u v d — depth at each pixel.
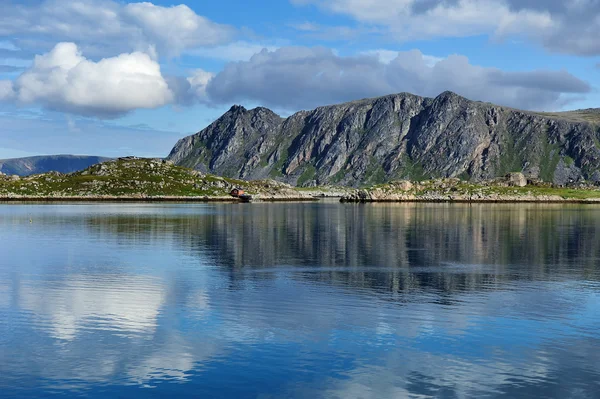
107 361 27.47
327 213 185.12
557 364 27.33
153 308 38.19
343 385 24.69
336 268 56.53
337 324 34.16
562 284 47.97
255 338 31.22
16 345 29.81
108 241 84.12
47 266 57.53
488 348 29.69
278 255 67.19
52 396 23.42
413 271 54.97
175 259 63.12
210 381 25.03
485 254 68.88
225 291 44.16
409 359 27.94
